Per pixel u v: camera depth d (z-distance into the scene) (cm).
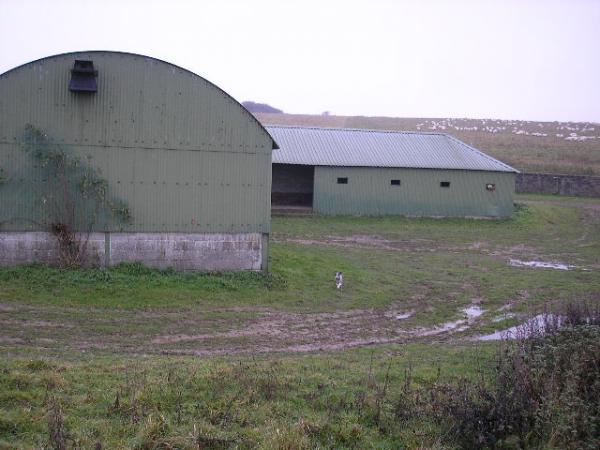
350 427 936
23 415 887
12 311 1639
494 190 4284
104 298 1817
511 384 1014
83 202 2041
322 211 4103
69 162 2025
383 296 2223
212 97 2125
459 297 2297
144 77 2072
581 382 996
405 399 1038
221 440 855
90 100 2033
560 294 2403
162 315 1739
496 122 12412
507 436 895
